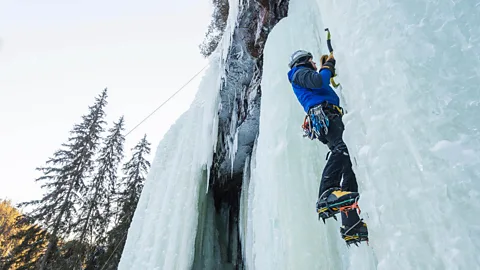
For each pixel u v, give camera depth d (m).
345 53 2.06
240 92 6.49
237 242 7.77
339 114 2.22
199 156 6.50
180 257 5.50
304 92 2.40
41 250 14.88
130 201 16.81
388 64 1.72
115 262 13.91
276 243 3.00
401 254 1.41
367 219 1.65
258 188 3.84
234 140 6.55
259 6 5.23
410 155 1.50
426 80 1.55
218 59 7.19
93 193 16.98
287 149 3.15
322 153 2.96
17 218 16.19
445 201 1.32
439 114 1.47
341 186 2.04
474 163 1.29
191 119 7.21
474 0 1.62
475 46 1.52
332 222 2.65
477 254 1.16
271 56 3.87
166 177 6.79
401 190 1.50
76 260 14.12
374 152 1.67
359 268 2.04
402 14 1.75
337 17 2.24
